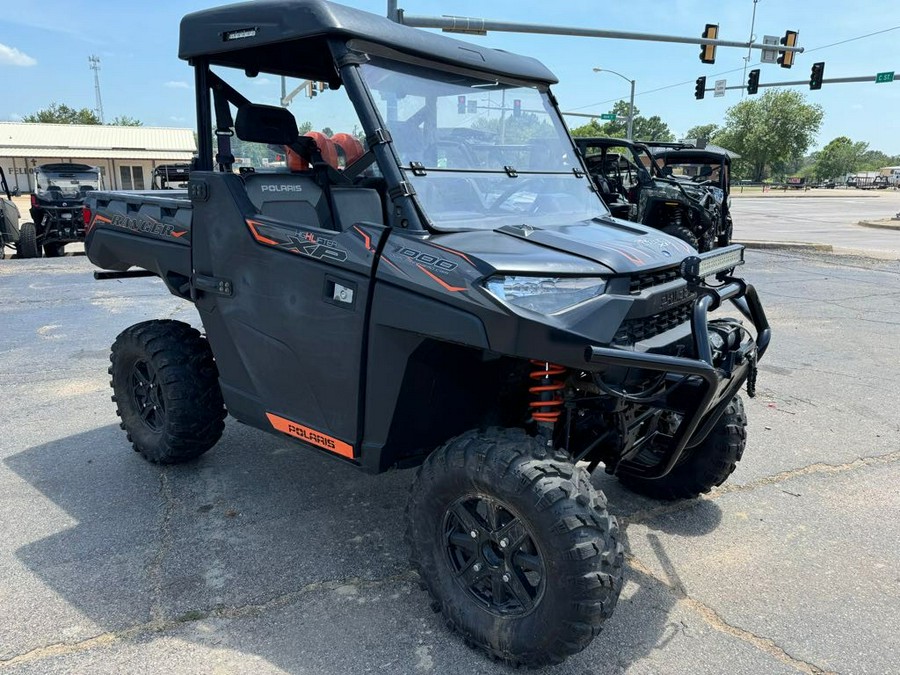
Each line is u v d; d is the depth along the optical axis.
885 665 2.58
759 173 91.88
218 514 3.62
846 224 25.70
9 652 2.56
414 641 2.66
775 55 20.94
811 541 3.46
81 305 8.76
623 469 3.16
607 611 2.30
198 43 3.15
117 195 4.14
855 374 6.26
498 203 3.10
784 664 2.58
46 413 5.04
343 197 3.20
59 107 81.50
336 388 2.87
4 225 14.36
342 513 3.65
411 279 2.50
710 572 3.18
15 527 3.45
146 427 4.16
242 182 3.17
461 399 2.91
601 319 2.37
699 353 2.49
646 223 13.94
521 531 2.41
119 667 2.50
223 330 3.39
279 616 2.80
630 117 33.47
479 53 3.31
